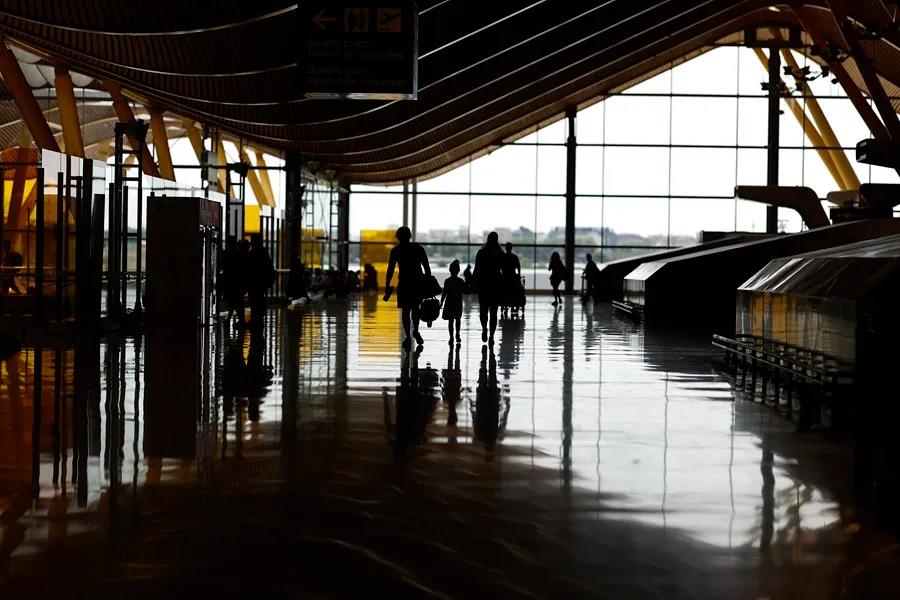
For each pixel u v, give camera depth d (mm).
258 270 19875
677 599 4195
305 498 5855
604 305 37062
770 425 8648
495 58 33156
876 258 10750
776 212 49375
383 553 4785
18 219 18391
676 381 11883
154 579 4379
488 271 16984
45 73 35844
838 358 10500
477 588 4301
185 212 19375
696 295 23875
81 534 5070
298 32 17969
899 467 6891
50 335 17281
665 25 38062
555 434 8094
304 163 40938
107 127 41906
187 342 16406
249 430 8148
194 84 27688
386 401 9930
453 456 7156
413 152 44000
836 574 4535
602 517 5492
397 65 17875
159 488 6090
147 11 20516
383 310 30641
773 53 48562
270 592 4223
